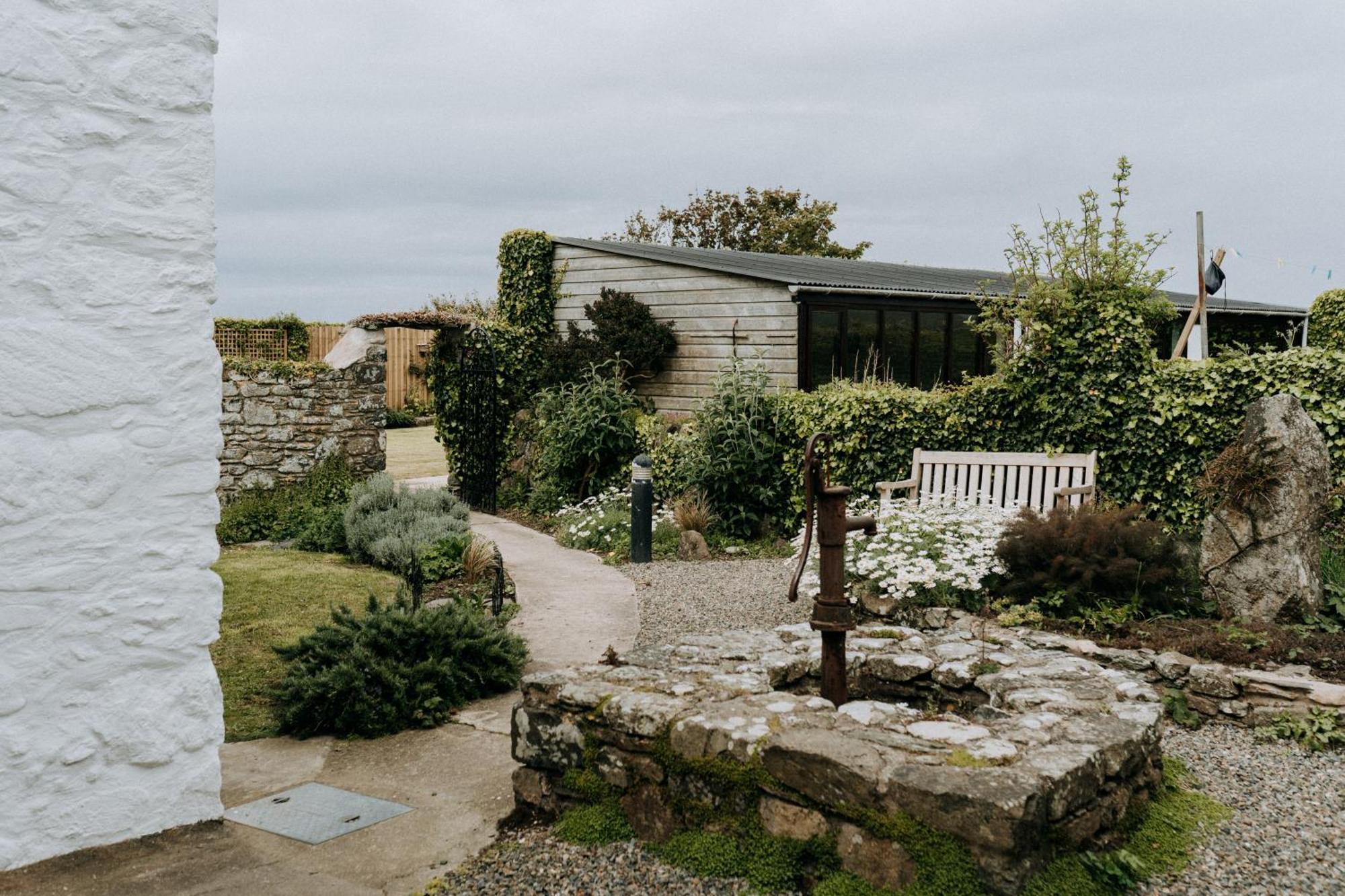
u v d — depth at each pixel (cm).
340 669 487
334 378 1286
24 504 311
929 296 1374
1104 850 302
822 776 293
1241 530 559
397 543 933
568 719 366
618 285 1479
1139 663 510
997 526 695
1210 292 1162
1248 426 568
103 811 333
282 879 316
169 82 340
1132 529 599
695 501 1123
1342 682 470
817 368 1269
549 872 322
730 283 1328
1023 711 364
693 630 693
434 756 451
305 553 1027
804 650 441
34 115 310
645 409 1447
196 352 349
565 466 1309
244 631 680
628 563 983
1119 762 313
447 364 1498
